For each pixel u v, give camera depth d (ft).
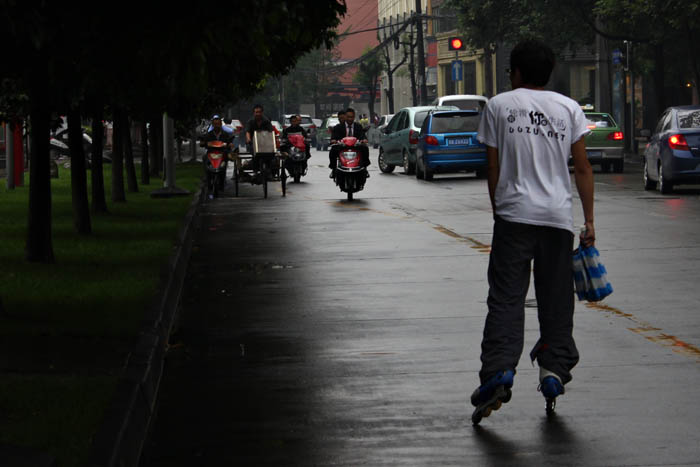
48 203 86.74
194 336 61.67
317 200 165.07
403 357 55.26
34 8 45.68
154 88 49.83
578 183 43.34
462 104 252.62
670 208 134.72
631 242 100.94
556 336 43.37
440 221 127.13
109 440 36.76
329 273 86.43
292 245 106.22
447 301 72.23
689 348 55.77
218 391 48.78
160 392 48.83
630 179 193.98
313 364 53.93
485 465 37.50
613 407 44.70
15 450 35.09
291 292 77.15
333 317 66.90
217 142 178.50
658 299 70.54
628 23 259.80
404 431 41.86
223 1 45.96
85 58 49.37
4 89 99.40
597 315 65.41
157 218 125.90
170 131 164.25
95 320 59.62
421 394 47.62
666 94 361.10
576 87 441.27
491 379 41.81
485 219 128.67
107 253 91.81
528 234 42.63
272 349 57.72
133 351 51.34
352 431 41.96
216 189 177.37
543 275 43.37
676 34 262.88
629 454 38.34
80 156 107.96
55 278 76.13
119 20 47.73
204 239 113.70
